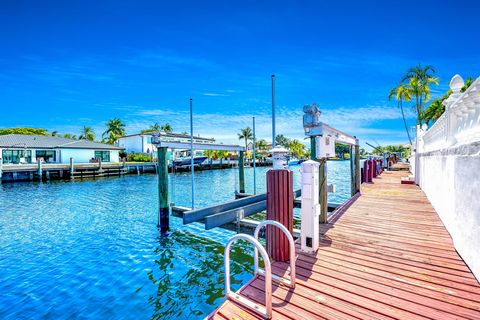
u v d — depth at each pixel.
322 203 5.23
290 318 2.23
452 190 4.18
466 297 2.50
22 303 4.18
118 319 3.70
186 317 3.69
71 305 4.09
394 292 2.61
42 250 6.58
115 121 61.91
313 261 3.38
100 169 31.36
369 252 3.67
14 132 56.06
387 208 6.64
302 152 87.31
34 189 20.06
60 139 39.16
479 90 2.99
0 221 9.83
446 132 4.91
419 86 26.84
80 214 10.88
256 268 3.03
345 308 2.36
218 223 6.19
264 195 8.69
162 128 70.50
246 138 71.81
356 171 9.45
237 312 2.37
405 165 29.08
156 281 4.79
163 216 7.96
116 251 6.41
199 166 42.22
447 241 4.10
